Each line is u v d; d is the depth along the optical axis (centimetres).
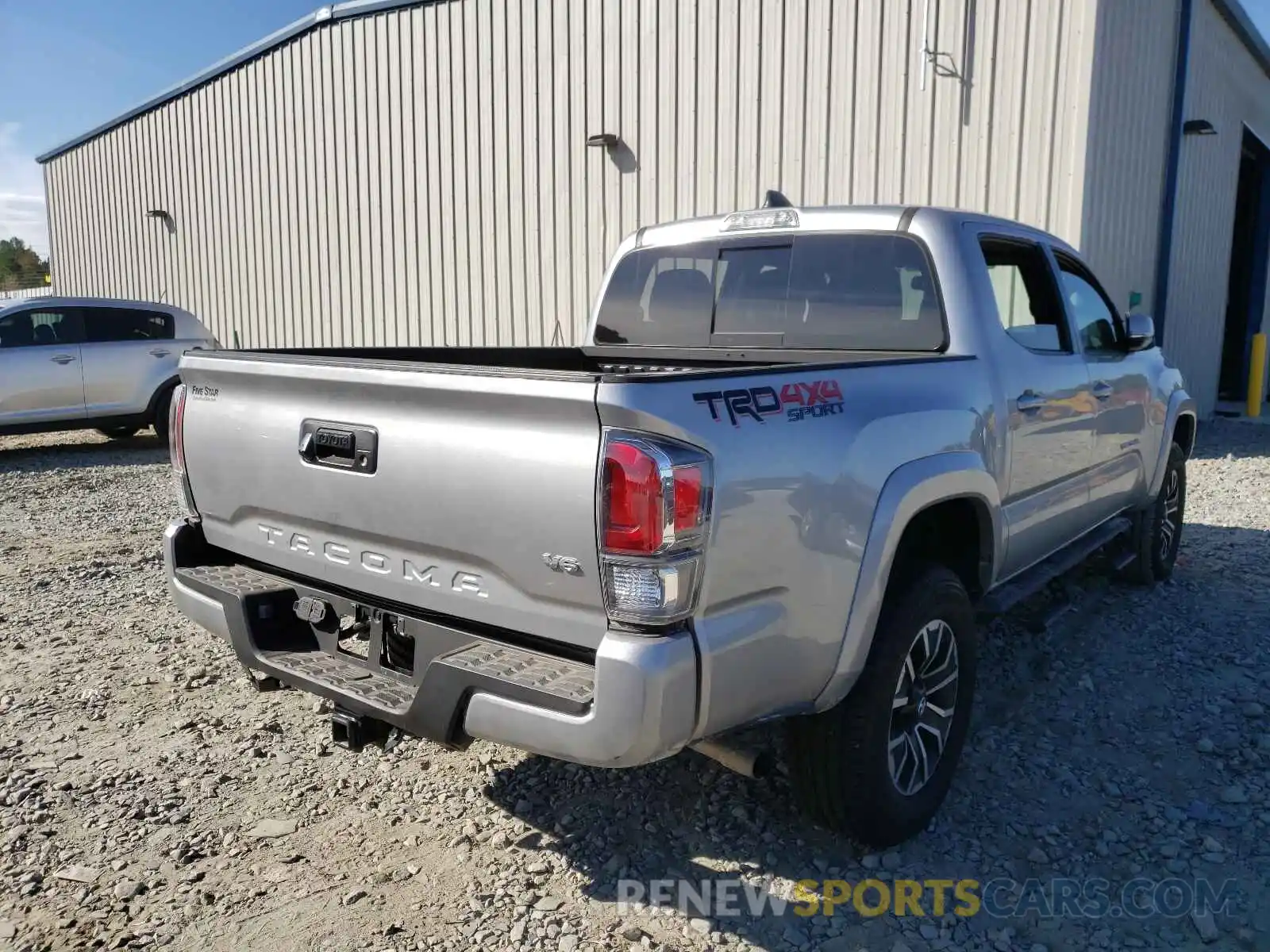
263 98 1506
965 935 263
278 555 304
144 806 325
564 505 225
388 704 257
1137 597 546
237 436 306
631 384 217
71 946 256
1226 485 891
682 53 1040
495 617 246
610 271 460
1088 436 429
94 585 579
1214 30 1190
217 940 258
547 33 1146
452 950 255
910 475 285
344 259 1430
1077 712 400
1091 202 844
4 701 408
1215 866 294
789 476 246
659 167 1072
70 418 1062
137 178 1827
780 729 335
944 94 877
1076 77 811
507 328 1244
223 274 1658
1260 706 399
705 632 228
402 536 261
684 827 314
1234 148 1399
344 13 1351
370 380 258
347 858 296
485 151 1227
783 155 980
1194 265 1253
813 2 945
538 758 360
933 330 354
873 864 295
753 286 405
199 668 445
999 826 317
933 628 305
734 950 256
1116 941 262
